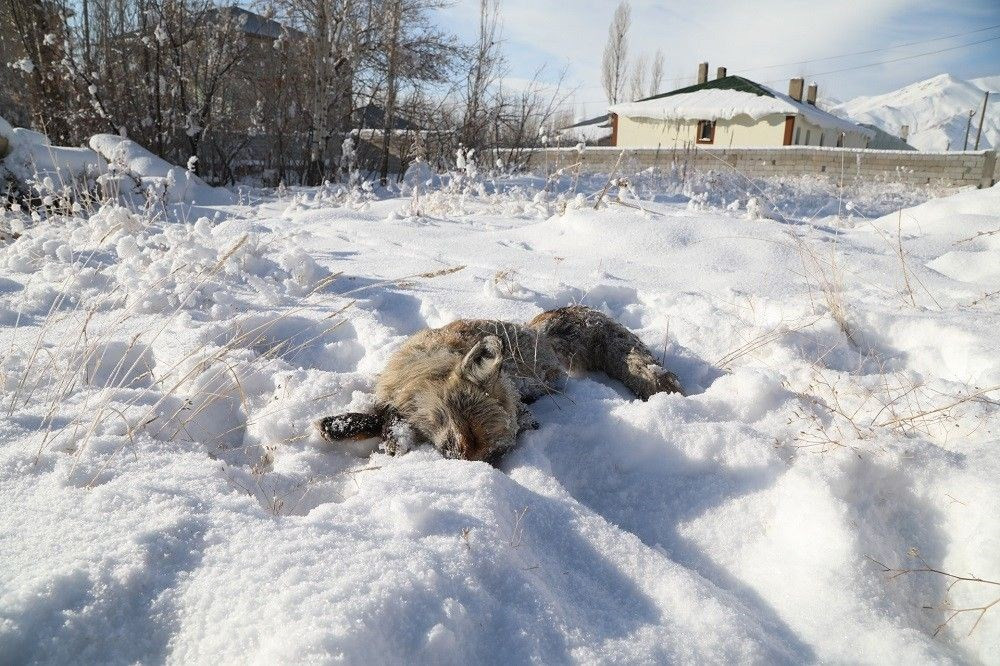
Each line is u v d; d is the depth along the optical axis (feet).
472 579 7.15
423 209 36.17
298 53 65.41
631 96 203.62
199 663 5.89
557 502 9.47
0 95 61.41
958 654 7.68
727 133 130.82
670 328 17.63
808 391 12.84
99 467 8.76
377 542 7.50
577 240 26.63
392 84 66.03
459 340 13.66
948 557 8.83
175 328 14.99
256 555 7.00
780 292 19.52
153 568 6.77
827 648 7.60
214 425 12.16
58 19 55.62
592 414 12.47
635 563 8.32
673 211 32.68
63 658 5.88
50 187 26.96
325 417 11.25
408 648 6.17
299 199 39.86
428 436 11.62
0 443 9.29
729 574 9.08
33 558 6.73
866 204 59.62
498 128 70.54
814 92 165.78
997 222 27.66
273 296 17.71
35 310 15.88
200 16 60.54
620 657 6.72
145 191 34.94
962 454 9.89
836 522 8.87
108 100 57.57
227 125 65.92
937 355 14.74
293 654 5.59
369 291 19.35
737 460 10.61
